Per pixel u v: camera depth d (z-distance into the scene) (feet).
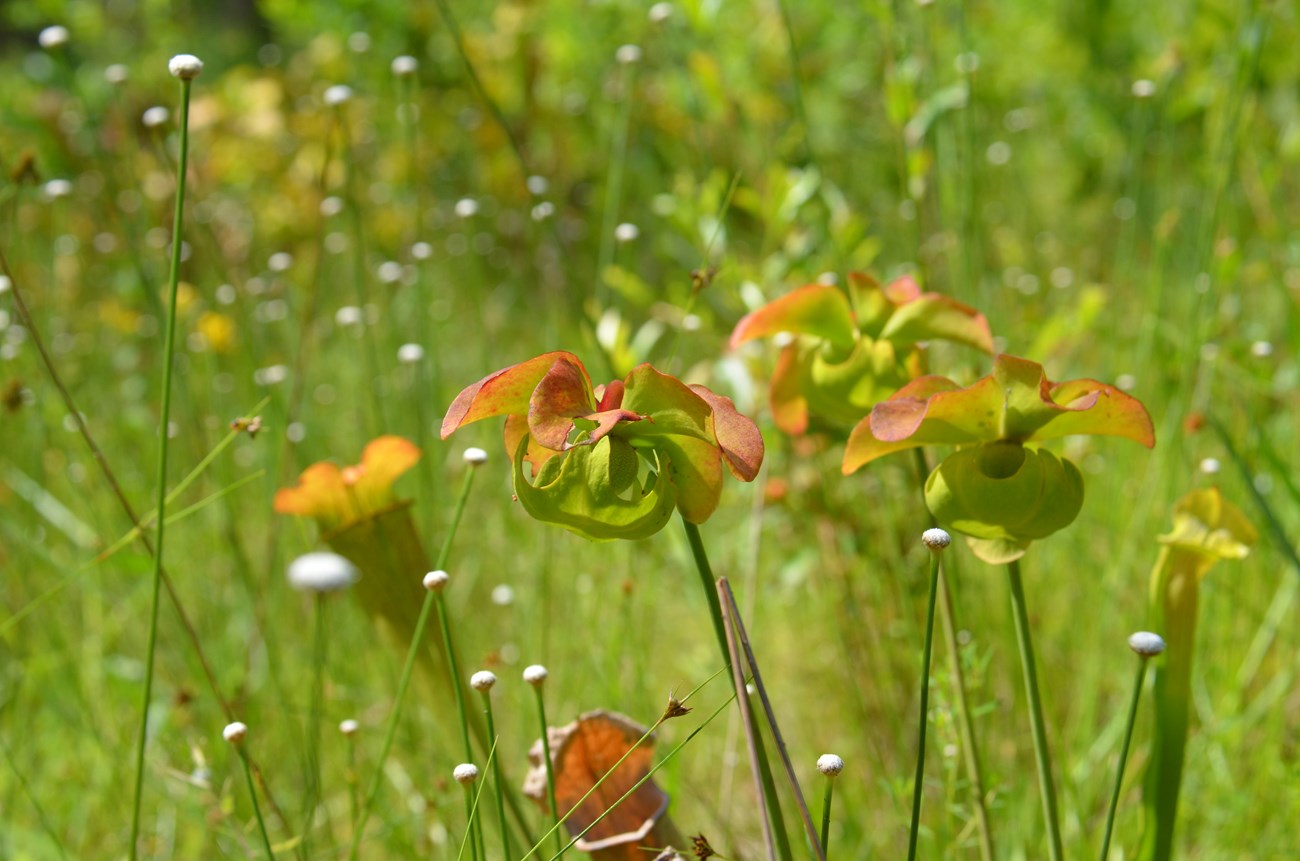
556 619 4.48
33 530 5.14
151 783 4.03
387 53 8.96
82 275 7.82
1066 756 3.67
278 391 5.43
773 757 3.82
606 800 3.13
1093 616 4.17
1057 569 4.46
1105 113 8.25
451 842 3.50
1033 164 8.66
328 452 5.78
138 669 4.43
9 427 5.49
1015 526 2.99
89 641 4.50
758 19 7.84
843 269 4.65
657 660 4.51
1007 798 3.67
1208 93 5.53
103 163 5.09
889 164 8.27
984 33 8.52
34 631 4.62
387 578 3.33
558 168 8.77
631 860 3.12
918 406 2.95
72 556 5.21
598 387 2.86
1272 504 4.30
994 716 3.89
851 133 8.50
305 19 9.04
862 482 4.30
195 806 3.85
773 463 4.57
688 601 4.41
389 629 3.35
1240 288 5.85
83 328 7.32
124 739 4.10
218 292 5.76
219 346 5.29
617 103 8.13
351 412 6.24
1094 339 5.87
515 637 4.55
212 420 5.31
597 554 4.39
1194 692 3.96
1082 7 8.93
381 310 6.83
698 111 5.16
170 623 4.69
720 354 5.25
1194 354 4.23
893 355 3.23
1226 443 3.83
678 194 4.64
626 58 4.77
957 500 2.99
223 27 15.15
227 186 9.28
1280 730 3.85
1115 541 4.22
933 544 2.92
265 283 6.65
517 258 7.80
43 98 9.20
